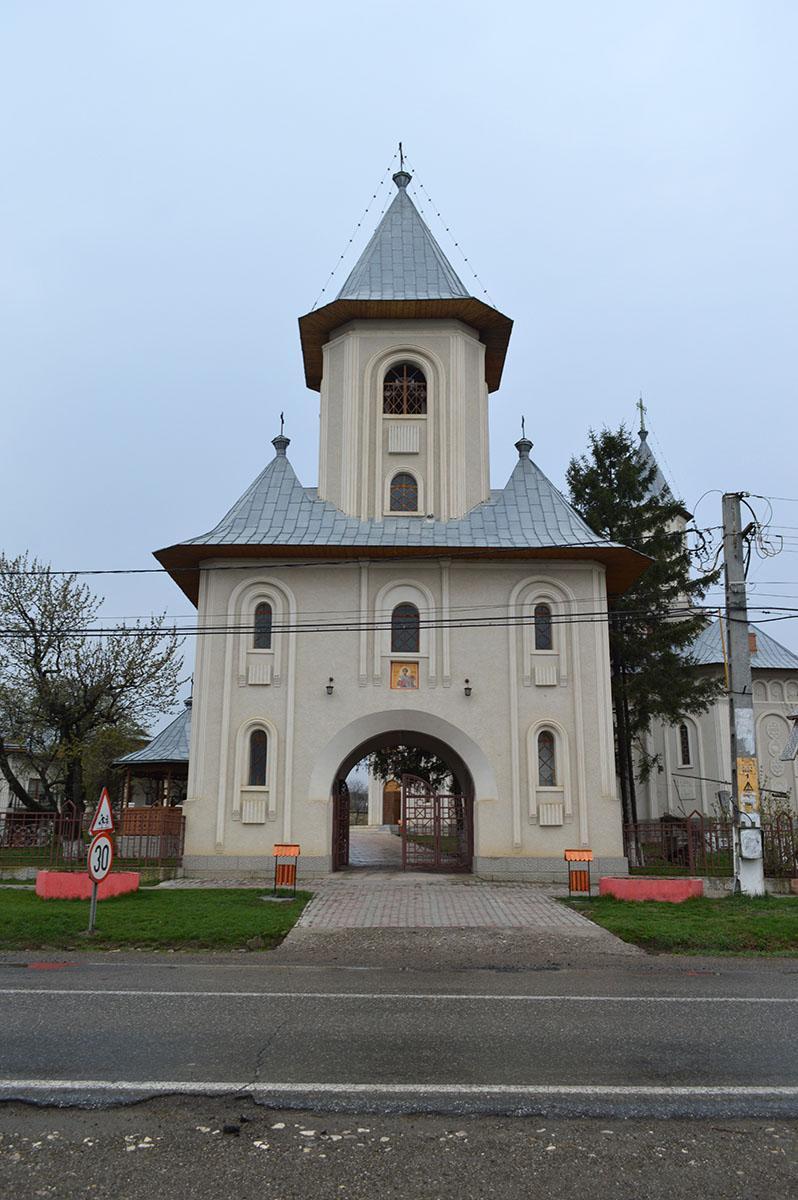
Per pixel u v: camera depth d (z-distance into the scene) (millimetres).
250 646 24188
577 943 14062
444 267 28766
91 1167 5168
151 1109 6020
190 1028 8031
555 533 25703
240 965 12039
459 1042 7613
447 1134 5645
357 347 27547
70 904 17078
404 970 11680
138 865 23297
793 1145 5527
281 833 23156
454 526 25984
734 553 19875
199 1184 4973
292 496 26859
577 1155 5359
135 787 44125
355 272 28922
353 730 23938
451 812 26938
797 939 14273
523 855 23078
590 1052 7344
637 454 33969
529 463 27844
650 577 30328
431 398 27266
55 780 36219
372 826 70562
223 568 24641
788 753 33438
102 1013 8617
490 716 23891
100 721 33781
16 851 23984
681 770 39719
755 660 40062
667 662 30266
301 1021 8312
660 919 15742
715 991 10047
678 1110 6047
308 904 17734
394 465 26859
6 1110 5996
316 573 24594
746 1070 6891
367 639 24234
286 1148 5434
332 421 27562
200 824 23203
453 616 24453
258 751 23828
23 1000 9227
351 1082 6531
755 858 19016
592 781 23578
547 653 24266
